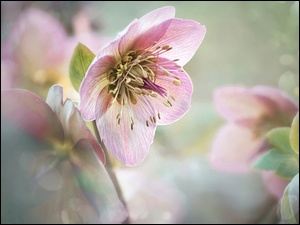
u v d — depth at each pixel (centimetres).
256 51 54
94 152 31
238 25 54
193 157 45
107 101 32
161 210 41
